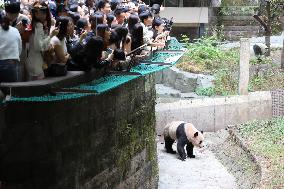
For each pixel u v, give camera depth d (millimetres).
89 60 6098
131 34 7863
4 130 5473
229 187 10914
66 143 6176
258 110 14867
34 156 5707
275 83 17438
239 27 26797
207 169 11992
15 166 5629
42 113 5711
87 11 8641
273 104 14930
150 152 9914
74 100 6285
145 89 9398
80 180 6574
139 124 9055
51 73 5789
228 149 13047
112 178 7684
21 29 5906
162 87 19516
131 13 8711
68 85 5773
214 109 14656
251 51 20656
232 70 18906
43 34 5770
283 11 20922
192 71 18969
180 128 12711
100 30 6633
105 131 7328
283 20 26094
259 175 10562
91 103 6777
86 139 6691
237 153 12508
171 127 12945
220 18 26797
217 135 14359
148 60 8281
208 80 18125
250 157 11711
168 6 25984
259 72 18500
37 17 5742
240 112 14766
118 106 7816
